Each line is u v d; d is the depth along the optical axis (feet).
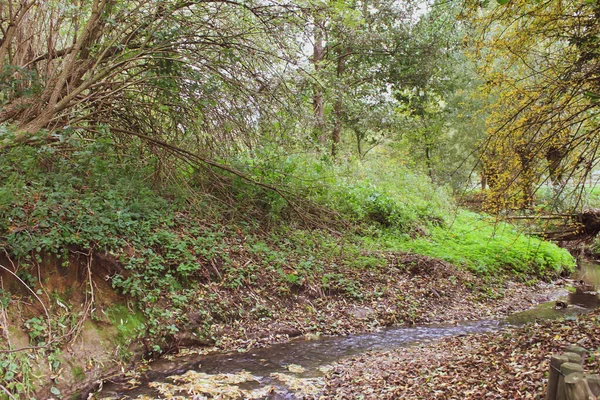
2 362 16.65
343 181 46.75
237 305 26.71
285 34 32.32
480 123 77.00
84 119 29.43
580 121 22.08
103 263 22.81
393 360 21.97
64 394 18.17
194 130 33.22
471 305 33.65
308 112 38.75
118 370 20.49
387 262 36.58
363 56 68.18
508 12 23.41
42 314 19.62
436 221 51.26
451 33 65.21
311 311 28.73
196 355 23.08
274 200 35.94
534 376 15.52
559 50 23.98
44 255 20.70
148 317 23.21
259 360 22.70
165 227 27.86
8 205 20.33
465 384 16.67
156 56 29.09
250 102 33.19
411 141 88.58
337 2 35.04
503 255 43.70
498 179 24.89
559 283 43.21
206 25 31.45
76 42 27.68
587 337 18.44
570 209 29.73
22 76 25.86
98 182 26.73
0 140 22.74
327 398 18.26
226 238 31.32
